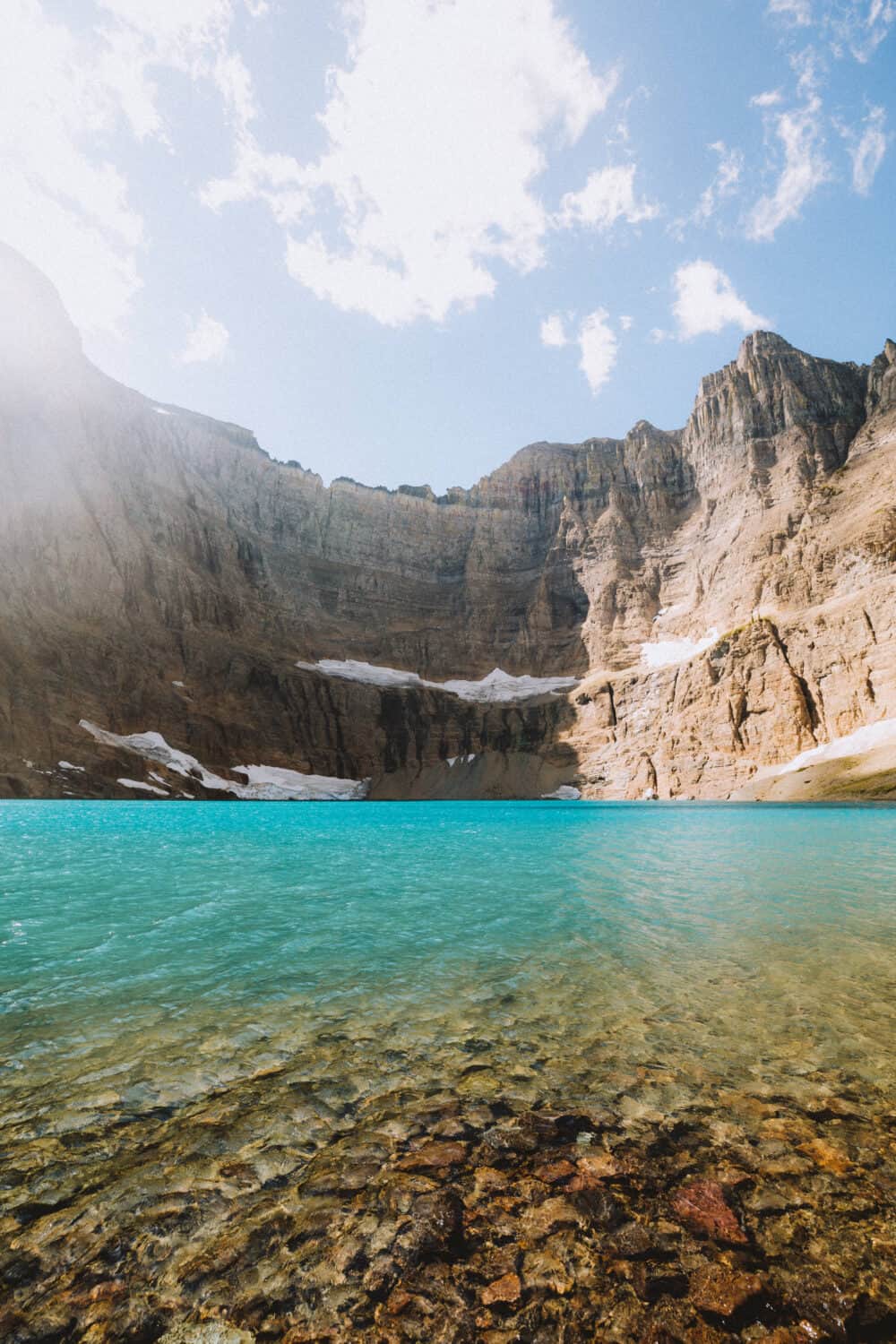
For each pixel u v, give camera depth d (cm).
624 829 4209
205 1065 654
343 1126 534
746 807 7688
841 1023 757
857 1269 376
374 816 6009
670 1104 569
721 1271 374
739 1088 600
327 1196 442
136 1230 410
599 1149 497
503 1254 388
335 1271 376
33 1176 464
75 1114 554
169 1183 457
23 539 10812
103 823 4331
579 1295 358
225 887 1767
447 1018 786
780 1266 378
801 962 1016
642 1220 414
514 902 1545
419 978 947
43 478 11569
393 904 1523
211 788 10875
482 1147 501
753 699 10619
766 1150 495
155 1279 372
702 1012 797
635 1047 696
